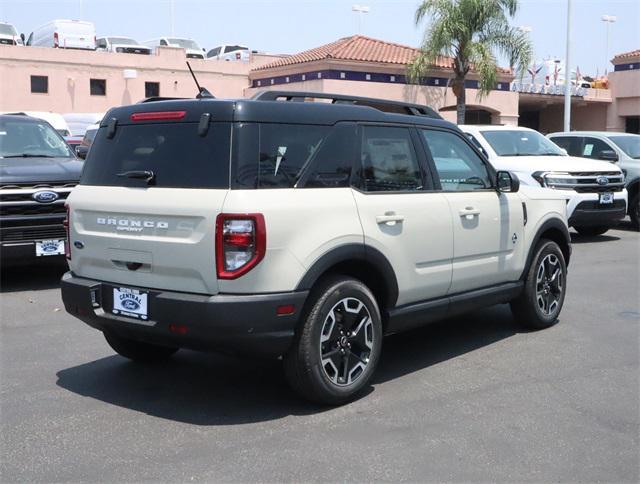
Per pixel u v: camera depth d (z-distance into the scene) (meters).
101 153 5.17
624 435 4.47
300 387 4.74
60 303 8.13
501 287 6.38
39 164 9.07
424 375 5.61
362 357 5.02
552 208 7.02
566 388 5.31
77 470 4.00
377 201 5.11
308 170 4.75
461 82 25.75
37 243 8.52
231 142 4.48
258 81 33.72
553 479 3.89
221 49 41.44
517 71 25.33
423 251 5.45
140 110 4.99
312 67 28.02
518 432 4.50
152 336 4.71
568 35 25.55
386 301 5.26
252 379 5.53
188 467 4.02
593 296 8.50
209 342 4.43
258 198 4.41
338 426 4.59
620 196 12.74
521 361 5.98
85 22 34.44
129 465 4.05
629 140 15.02
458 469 4.00
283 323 4.47
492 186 6.35
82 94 33.72
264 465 4.04
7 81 32.22
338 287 4.77
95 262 5.03
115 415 4.80
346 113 5.10
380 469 3.99
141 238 4.69
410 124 5.64
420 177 5.61
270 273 4.41
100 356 6.14
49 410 4.89
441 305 5.70
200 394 5.20
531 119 41.00
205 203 4.41
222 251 4.34
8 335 6.78
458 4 24.58
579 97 35.12
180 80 35.50
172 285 4.60
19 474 3.95
